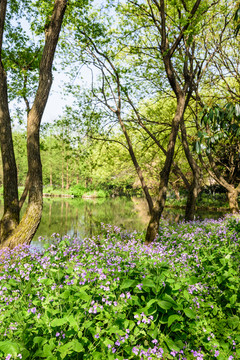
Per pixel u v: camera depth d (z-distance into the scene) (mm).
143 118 12703
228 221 10164
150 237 8453
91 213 24062
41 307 3305
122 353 2949
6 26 11352
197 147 3600
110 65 10570
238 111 3342
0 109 7320
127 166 18453
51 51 6859
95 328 2975
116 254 5055
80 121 11438
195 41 11445
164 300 3150
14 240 6684
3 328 2887
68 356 2768
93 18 10461
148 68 12133
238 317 3566
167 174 8844
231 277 4199
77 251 5266
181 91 9086
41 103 6938
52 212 24734
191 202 12211
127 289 3598
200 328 3289
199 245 6227
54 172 58844
